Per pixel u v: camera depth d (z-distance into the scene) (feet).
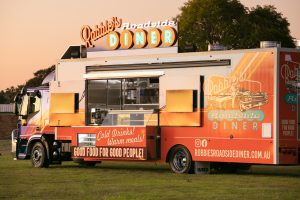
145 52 80.12
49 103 86.07
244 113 71.31
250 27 225.56
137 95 78.74
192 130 74.59
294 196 54.90
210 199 53.36
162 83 76.69
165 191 58.85
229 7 228.63
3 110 257.55
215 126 73.05
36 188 61.67
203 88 73.92
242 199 53.21
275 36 228.43
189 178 70.64
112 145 79.66
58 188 61.57
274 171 81.56
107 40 83.10
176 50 78.07
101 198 54.34
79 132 82.74
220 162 77.92
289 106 70.33
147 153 76.79
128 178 70.85
